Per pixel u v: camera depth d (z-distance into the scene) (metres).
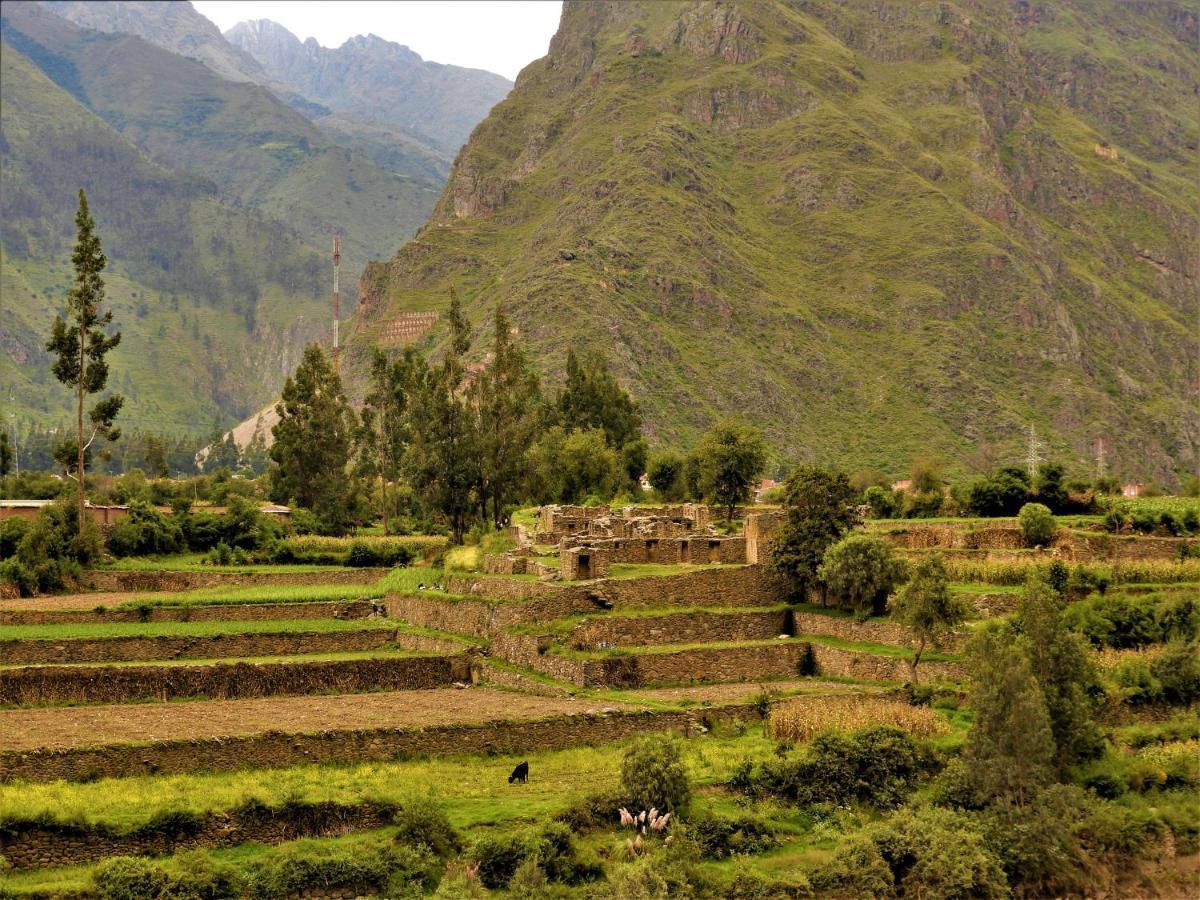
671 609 86.75
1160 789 71.50
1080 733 71.81
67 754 63.28
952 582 93.75
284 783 62.53
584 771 67.44
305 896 55.91
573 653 80.31
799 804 66.69
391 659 82.62
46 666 80.12
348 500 158.00
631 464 176.38
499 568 98.62
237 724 69.44
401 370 168.88
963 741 70.81
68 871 55.72
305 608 101.12
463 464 132.88
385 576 115.12
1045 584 77.88
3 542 119.56
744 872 60.00
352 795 61.66
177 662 83.75
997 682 69.12
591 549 89.44
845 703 75.19
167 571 120.50
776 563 91.62
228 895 55.06
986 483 132.88
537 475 151.50
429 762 68.12
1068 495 131.75
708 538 97.25
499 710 73.19
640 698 76.25
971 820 65.69
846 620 86.25
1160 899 64.56
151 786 62.12
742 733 73.31
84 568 121.12
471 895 55.28
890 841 63.06
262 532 138.12
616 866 58.88
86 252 134.00
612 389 183.62
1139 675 79.81
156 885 54.12
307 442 163.38
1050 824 65.50
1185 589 91.81
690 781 65.69
